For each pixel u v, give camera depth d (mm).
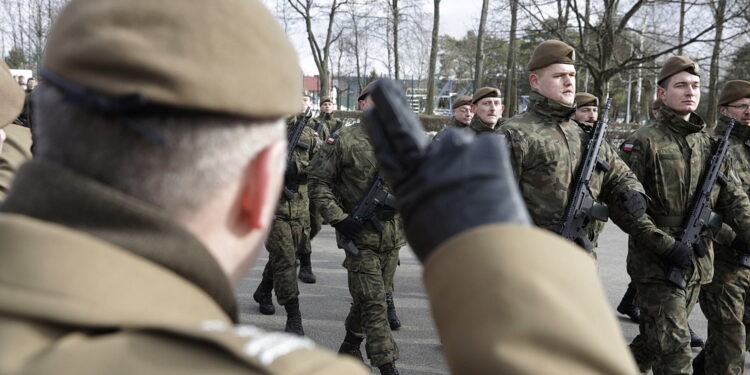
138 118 586
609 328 601
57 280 550
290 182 4914
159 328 548
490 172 666
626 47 17516
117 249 583
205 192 631
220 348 541
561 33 16156
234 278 699
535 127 3545
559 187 3484
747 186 4711
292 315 4938
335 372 550
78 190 587
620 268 7203
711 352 4031
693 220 3717
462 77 47812
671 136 3838
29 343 539
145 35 574
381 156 708
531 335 568
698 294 3830
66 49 583
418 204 676
